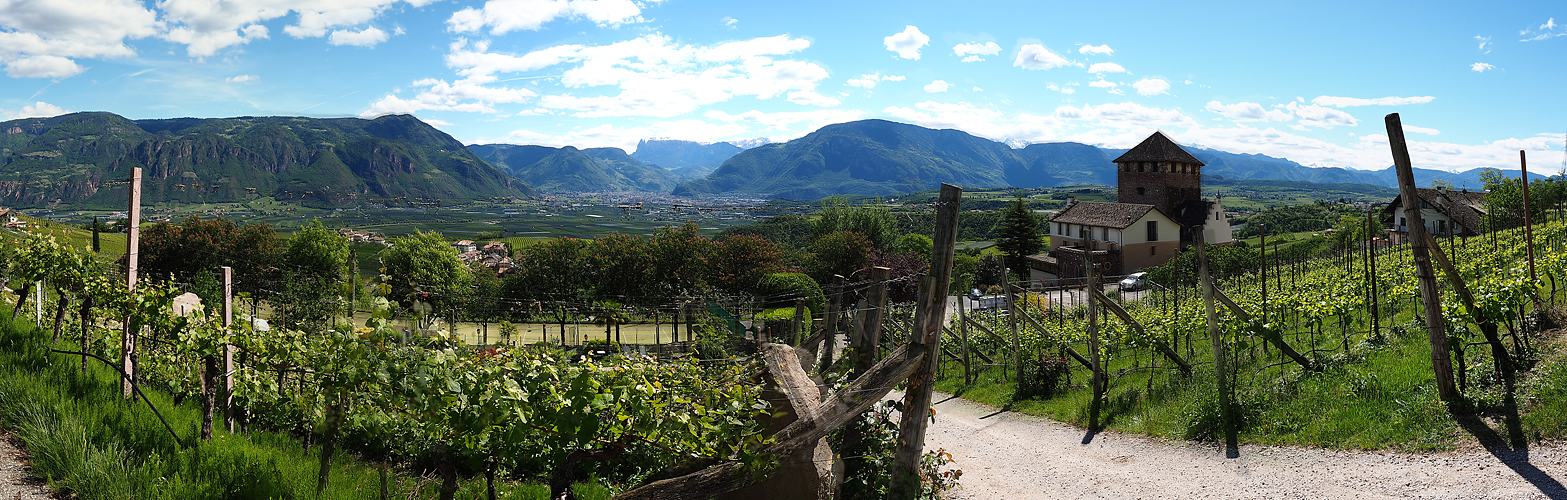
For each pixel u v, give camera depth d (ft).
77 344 38.37
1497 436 30.12
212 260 126.72
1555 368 33.14
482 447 23.97
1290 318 70.74
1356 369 42.45
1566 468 26.23
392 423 22.95
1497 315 35.55
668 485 24.80
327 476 23.98
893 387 27.89
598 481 32.89
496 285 118.73
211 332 25.85
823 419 26.71
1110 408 53.26
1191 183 257.96
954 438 54.13
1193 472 36.63
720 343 62.23
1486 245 82.48
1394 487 28.96
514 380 20.43
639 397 21.70
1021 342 72.28
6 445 22.99
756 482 27.20
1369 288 66.18
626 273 113.91
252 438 30.14
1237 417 41.22
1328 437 35.55
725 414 23.86
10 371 27.81
